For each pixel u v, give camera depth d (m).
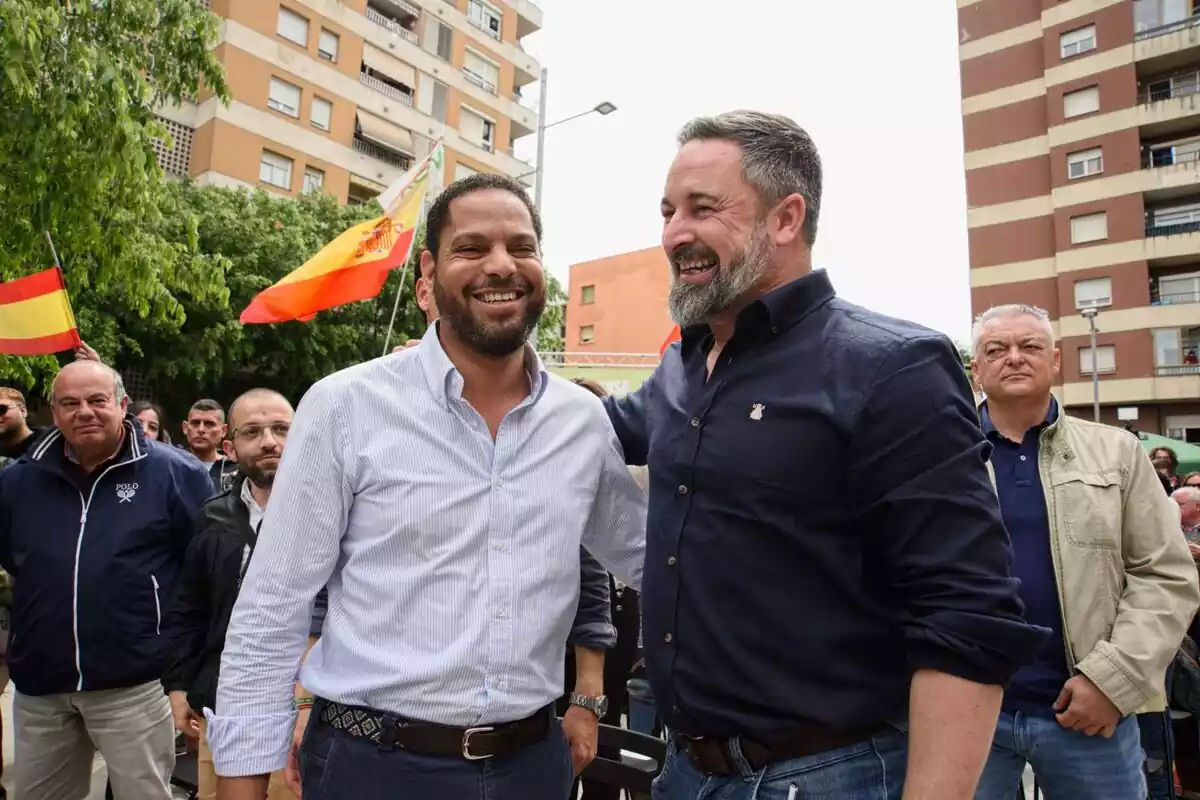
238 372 19.67
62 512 3.28
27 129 5.33
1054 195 28.53
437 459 1.75
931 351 1.47
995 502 1.42
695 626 1.61
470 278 1.80
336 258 6.81
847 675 1.50
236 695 1.67
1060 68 28.77
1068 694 2.41
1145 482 2.61
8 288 5.63
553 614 1.79
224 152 21.95
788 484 1.53
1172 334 26.16
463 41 29.33
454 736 1.64
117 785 3.24
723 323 1.78
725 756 1.56
